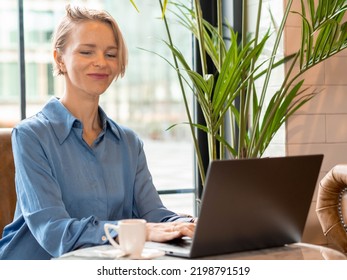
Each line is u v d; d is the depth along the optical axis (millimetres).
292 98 2781
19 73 3053
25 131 1902
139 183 2115
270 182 1464
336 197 2297
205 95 2832
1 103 3033
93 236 1658
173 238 1604
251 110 3258
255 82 3242
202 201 1362
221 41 2811
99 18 1995
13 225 1978
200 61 3377
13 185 2328
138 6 3293
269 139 2828
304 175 1535
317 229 3195
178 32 3375
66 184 1919
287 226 1572
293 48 3059
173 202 3414
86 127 2020
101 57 1959
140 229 1405
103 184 1983
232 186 1394
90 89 1957
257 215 1480
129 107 3322
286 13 2652
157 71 3361
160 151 3391
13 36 3039
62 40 2000
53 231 1726
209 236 1418
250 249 1542
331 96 3189
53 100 2023
